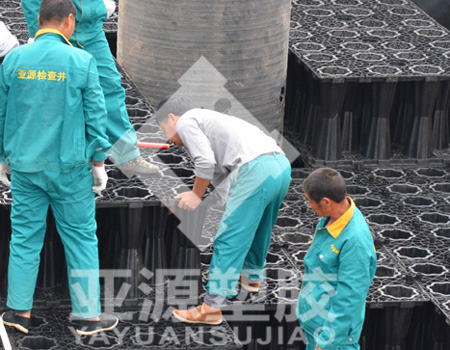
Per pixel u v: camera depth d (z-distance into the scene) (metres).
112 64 11.78
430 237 13.21
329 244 9.84
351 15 18.45
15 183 9.91
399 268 12.45
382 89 15.36
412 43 16.98
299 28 17.61
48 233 11.25
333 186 9.56
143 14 15.04
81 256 10.10
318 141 15.66
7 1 18.11
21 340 10.44
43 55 9.52
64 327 10.75
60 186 9.75
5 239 11.56
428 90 15.48
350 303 9.70
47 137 9.60
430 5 20.03
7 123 9.75
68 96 9.51
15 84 9.59
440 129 16.20
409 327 12.21
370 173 15.37
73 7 9.76
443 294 11.88
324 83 15.20
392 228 13.43
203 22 14.74
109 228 11.55
